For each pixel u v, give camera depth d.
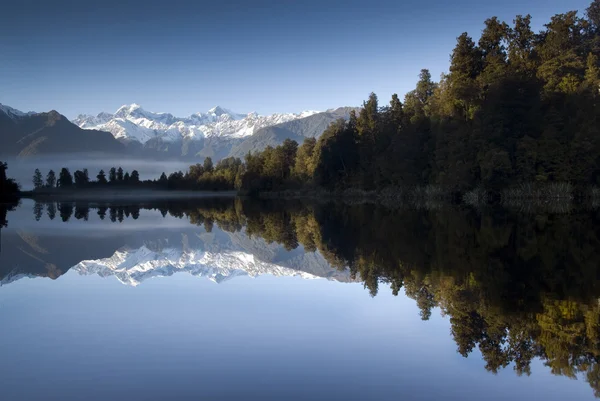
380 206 67.75
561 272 18.75
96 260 23.78
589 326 11.99
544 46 70.25
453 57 75.75
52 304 14.56
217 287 17.19
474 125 64.31
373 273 19.31
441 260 21.92
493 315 12.97
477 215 45.38
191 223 48.25
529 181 61.09
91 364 9.52
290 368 9.27
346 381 8.69
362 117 108.31
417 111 88.31
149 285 17.69
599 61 74.44
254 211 68.31
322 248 27.70
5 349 10.42
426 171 78.75
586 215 43.56
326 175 111.81
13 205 98.25
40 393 8.22
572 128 60.06
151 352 10.16
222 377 8.85
